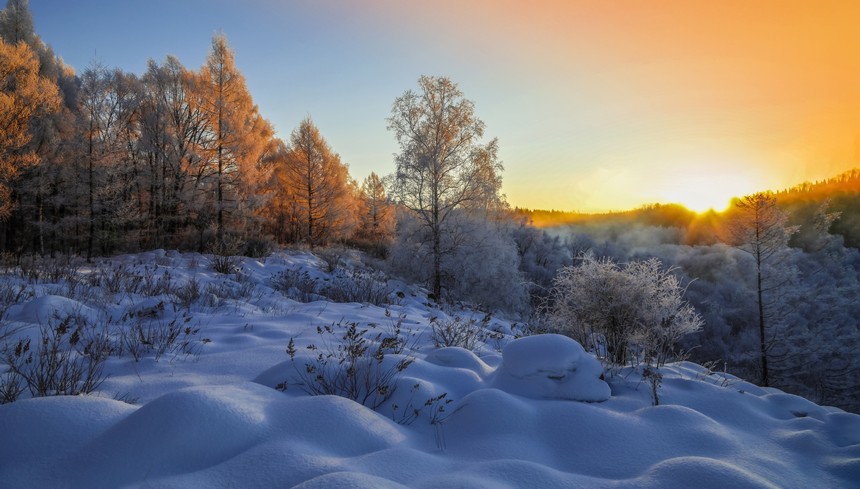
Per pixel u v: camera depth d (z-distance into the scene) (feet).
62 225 58.13
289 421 7.89
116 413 7.73
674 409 9.59
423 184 48.60
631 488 6.72
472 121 48.24
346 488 5.49
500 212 57.62
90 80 54.54
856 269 123.24
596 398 10.70
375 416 8.76
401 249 52.16
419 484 6.36
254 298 25.95
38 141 56.34
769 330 72.38
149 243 64.23
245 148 62.69
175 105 66.23
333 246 75.10
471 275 51.03
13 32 65.92
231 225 68.13
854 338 79.30
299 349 13.94
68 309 16.47
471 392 10.57
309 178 84.43
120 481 6.16
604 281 16.05
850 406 76.84
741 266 117.19
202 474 6.30
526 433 8.64
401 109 48.14
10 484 5.98
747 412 10.44
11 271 25.63
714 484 6.63
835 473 7.86
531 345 11.53
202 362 12.78
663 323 15.19
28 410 7.20
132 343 14.08
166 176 66.64
